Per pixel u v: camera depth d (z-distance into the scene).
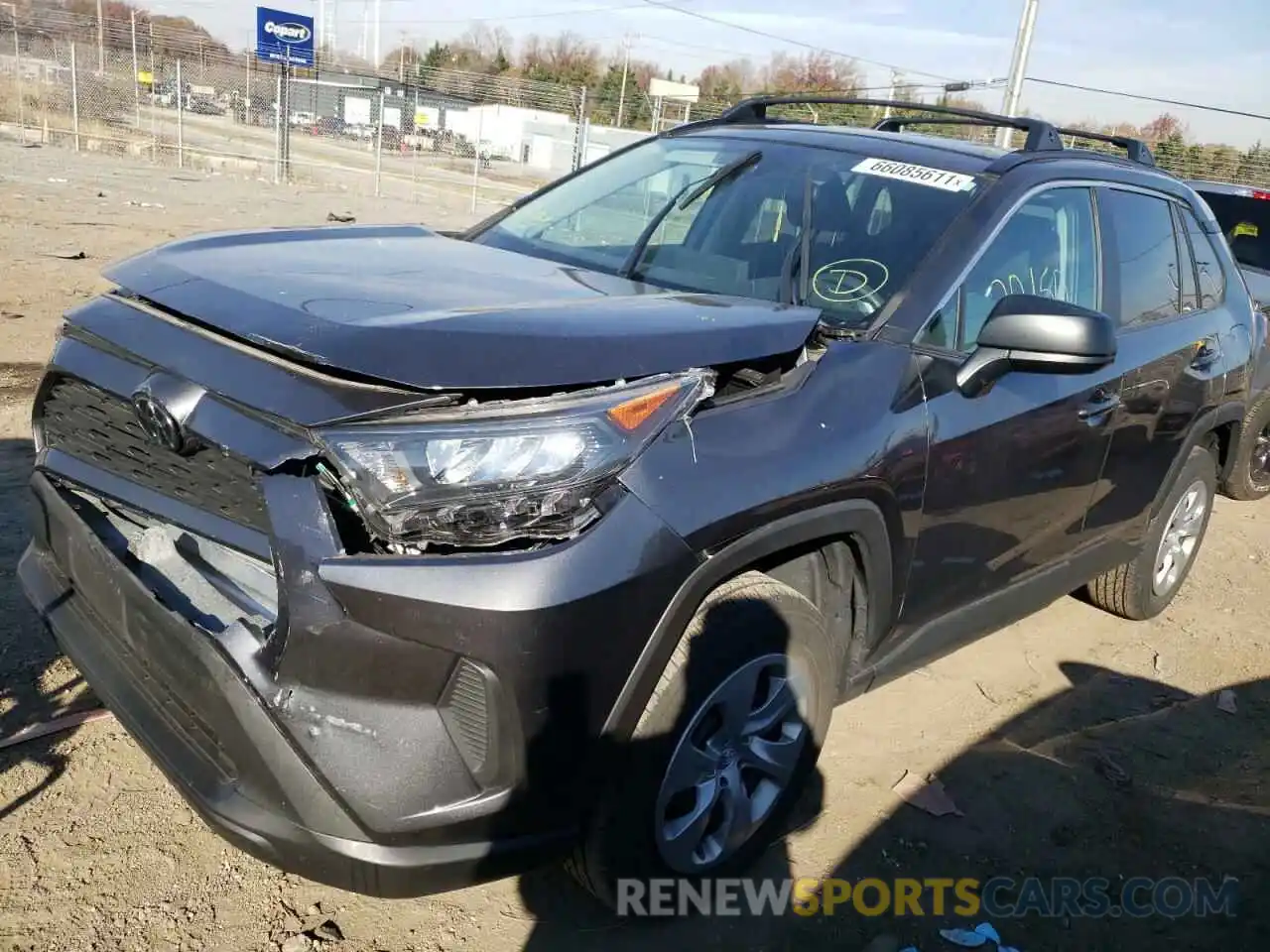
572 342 2.25
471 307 2.44
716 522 2.27
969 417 2.96
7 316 7.62
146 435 2.34
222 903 2.57
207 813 2.14
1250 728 3.99
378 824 2.04
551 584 2.03
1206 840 3.26
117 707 2.39
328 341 2.16
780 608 2.54
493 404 2.12
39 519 2.79
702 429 2.34
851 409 2.65
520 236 3.77
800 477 2.45
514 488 2.06
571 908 2.68
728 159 3.82
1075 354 2.79
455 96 31.83
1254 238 7.73
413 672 2.03
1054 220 3.54
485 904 2.67
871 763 3.45
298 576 2.02
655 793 2.35
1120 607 4.72
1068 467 3.47
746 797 2.67
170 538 2.39
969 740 3.66
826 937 2.68
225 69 34.38
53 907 2.48
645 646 2.20
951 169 3.47
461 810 2.08
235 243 2.97
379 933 2.54
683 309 2.62
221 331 2.35
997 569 3.36
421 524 2.03
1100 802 3.39
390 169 29.38
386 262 2.93
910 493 2.79
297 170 25.39
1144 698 4.13
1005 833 3.18
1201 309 4.40
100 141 25.05
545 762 2.12
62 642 2.62
